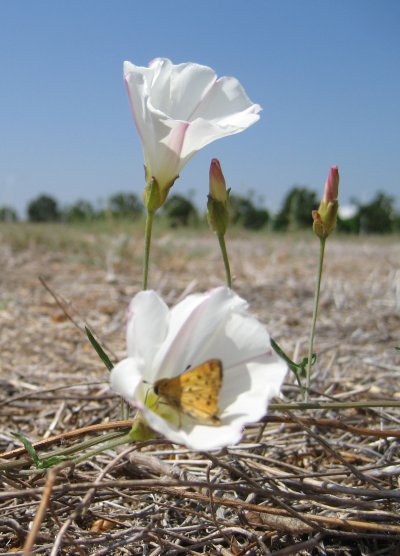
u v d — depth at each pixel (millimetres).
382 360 409
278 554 178
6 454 203
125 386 141
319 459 256
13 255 952
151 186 211
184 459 258
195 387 156
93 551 191
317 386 342
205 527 199
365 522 192
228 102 211
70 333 488
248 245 1313
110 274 745
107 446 165
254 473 226
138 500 209
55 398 310
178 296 626
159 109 205
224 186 227
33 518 200
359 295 662
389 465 229
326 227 238
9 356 428
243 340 165
